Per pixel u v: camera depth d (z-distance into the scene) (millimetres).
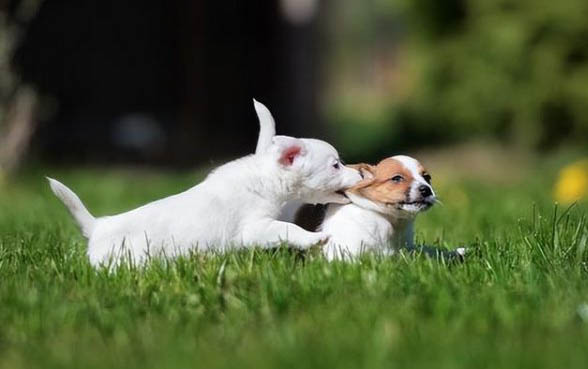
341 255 7074
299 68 25672
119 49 23391
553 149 22797
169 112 23953
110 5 23250
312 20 26016
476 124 23641
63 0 22734
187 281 6750
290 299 6285
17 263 7723
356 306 6047
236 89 24844
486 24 22984
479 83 23234
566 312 5914
